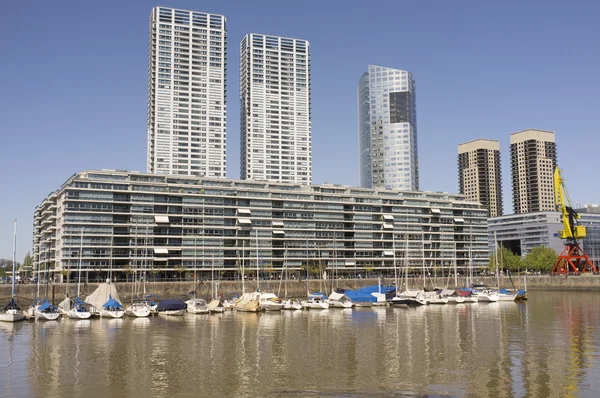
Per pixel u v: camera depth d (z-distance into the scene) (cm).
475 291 15400
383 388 4856
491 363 5878
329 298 13150
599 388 4797
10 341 7612
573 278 19700
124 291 15862
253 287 17962
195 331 8619
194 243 19038
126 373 5519
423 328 8850
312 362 6019
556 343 7169
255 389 4859
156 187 18800
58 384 5091
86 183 17550
